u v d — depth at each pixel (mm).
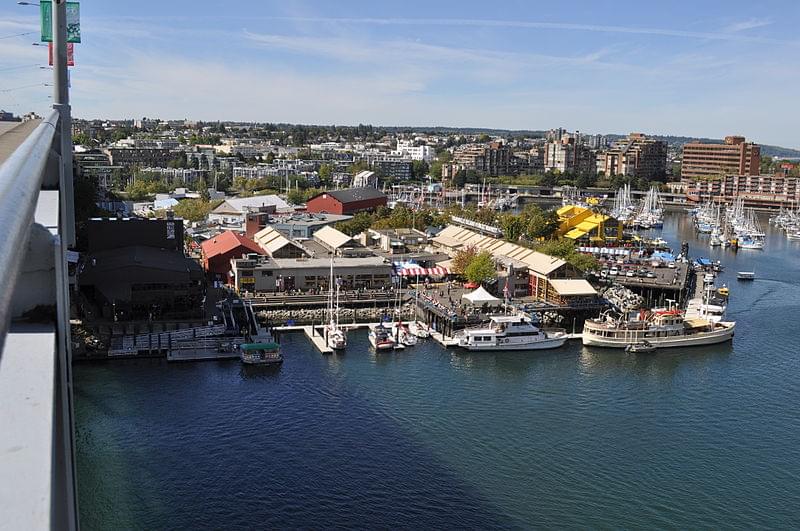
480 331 107750
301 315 122188
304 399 83125
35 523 6543
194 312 111625
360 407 81188
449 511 58844
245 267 129625
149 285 111250
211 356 96562
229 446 69125
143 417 75625
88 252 127500
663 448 72812
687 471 67812
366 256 156125
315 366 96500
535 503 60750
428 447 70938
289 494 60562
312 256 153500
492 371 97625
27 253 14531
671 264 182750
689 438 75625
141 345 98125
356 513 58000
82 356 94250
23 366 9969
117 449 67562
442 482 63688
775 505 62156
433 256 162625
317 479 63281
